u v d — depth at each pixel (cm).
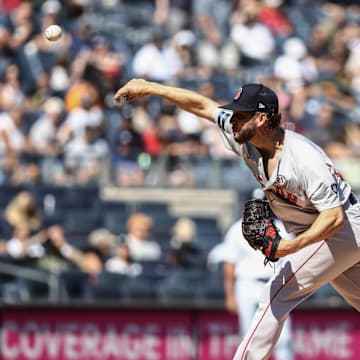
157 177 5262
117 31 6506
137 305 3997
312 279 2234
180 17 6925
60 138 5241
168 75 5975
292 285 2242
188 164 5297
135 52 6309
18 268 4344
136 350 3994
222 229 5081
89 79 5600
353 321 4050
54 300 4150
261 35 6494
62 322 3972
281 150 2164
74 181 5141
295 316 4028
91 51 6059
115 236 4838
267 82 5894
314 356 4022
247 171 5309
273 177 2175
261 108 2138
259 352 2259
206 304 4012
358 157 5416
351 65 6506
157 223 5038
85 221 4919
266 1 7044
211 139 5412
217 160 5306
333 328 4041
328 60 6550
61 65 5806
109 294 4319
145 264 4531
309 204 2194
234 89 5925
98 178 5181
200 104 2362
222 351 4003
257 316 2269
